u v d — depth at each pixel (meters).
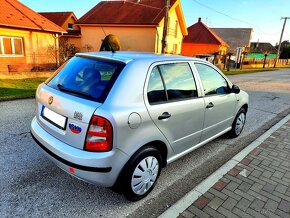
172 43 26.45
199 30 38.97
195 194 2.99
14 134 4.50
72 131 2.48
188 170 3.68
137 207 2.74
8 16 14.89
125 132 2.43
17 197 2.75
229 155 4.29
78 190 2.96
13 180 3.06
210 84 3.85
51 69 16.42
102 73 2.69
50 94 2.86
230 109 4.45
